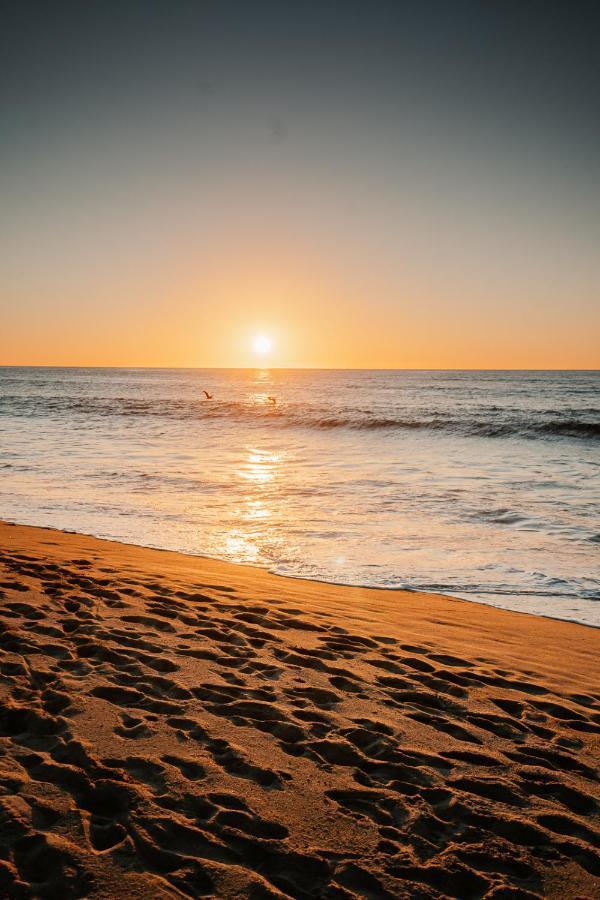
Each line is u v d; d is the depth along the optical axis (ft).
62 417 110.01
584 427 80.18
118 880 7.22
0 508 36.45
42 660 13.42
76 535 29.63
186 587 20.39
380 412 113.80
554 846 8.30
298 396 185.06
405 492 41.81
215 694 12.30
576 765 10.46
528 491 42.09
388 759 10.29
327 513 35.47
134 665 13.43
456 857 7.98
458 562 25.93
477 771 10.09
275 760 10.03
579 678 14.66
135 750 10.05
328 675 13.71
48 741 10.21
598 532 30.96
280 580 22.82
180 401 148.25
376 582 23.11
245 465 55.42
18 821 8.11
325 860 7.77
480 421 88.28
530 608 20.40
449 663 15.12
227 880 7.32
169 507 37.14
